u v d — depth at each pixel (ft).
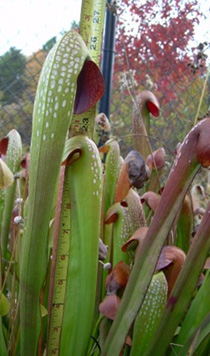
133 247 1.35
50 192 0.99
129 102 4.00
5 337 1.44
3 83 4.08
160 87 4.00
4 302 1.27
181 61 3.53
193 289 1.05
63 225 1.18
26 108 4.06
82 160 1.14
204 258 1.03
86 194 1.15
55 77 0.99
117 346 1.06
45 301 1.46
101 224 1.64
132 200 1.53
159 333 1.09
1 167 1.18
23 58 4.16
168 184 1.00
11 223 1.83
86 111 1.17
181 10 3.28
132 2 3.24
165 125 3.69
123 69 3.92
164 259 1.27
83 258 1.17
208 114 1.46
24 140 4.01
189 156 0.97
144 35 3.65
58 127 0.98
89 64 1.07
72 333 1.19
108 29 3.44
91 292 1.18
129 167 1.51
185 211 1.65
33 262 1.02
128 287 1.05
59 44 1.01
